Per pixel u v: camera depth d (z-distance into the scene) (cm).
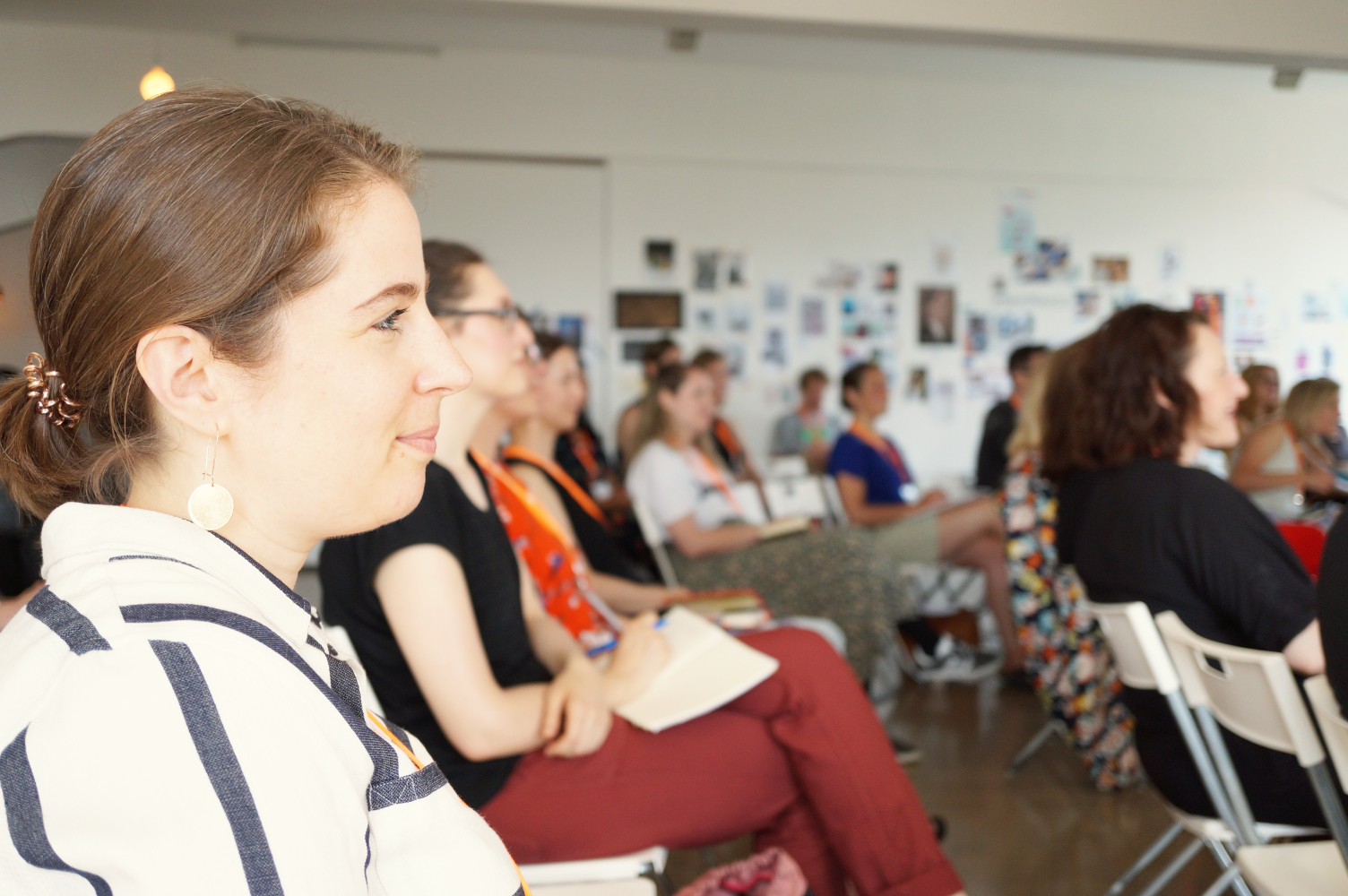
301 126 57
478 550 150
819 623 299
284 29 548
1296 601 161
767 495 424
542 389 256
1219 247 696
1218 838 172
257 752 47
